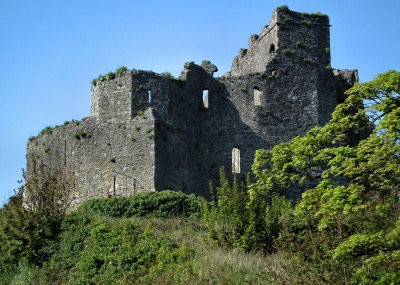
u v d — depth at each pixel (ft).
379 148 63.67
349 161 65.87
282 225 89.81
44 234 101.55
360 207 62.54
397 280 57.93
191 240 93.56
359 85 69.41
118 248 92.48
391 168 62.49
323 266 69.56
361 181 65.57
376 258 58.90
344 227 74.33
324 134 72.84
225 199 94.63
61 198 116.16
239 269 76.13
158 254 88.43
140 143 125.49
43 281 90.68
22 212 106.01
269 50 145.79
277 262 76.74
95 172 129.70
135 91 128.98
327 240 71.41
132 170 125.29
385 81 67.00
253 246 87.76
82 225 102.58
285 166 75.97
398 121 62.49
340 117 72.13
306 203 69.00
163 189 124.77
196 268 78.59
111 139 128.98
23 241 99.76
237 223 90.48
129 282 81.25
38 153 147.13
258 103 145.07
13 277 96.58
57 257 96.27
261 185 80.23
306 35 144.25
